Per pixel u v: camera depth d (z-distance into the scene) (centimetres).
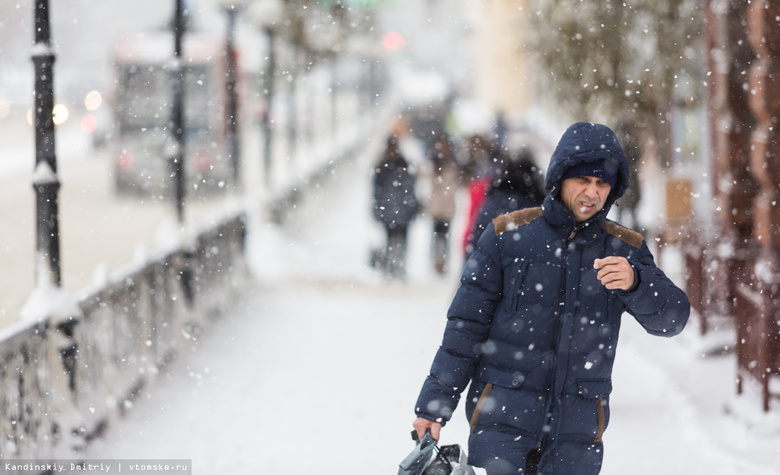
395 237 3644
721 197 2359
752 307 1664
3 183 6825
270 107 4769
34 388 1393
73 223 5116
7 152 9138
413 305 3119
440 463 902
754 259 2233
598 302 886
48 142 1550
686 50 3662
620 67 3700
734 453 1487
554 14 3731
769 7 1758
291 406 1883
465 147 3938
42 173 1529
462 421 1714
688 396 1827
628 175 884
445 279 3788
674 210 3403
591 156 866
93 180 7219
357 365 2247
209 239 2825
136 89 6297
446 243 3853
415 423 911
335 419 1792
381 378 2130
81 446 1509
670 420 1689
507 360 891
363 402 1919
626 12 3678
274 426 1744
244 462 1530
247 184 6744
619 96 3725
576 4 3706
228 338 2555
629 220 4344
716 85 2564
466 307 898
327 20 5903
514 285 888
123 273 1902
